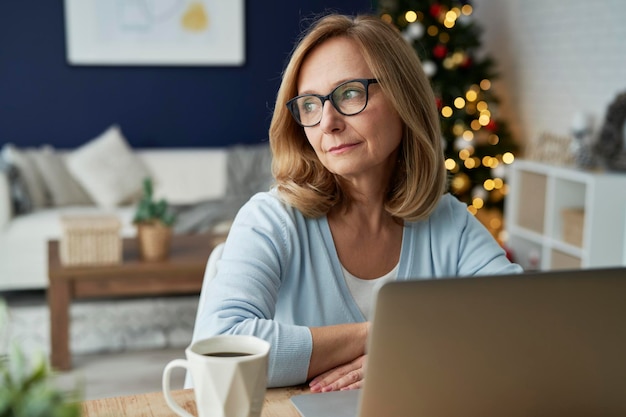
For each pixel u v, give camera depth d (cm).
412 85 139
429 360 91
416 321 89
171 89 614
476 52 641
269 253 138
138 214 381
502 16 610
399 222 150
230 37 616
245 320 125
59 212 516
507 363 93
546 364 94
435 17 571
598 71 492
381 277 146
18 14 578
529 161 509
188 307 469
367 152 136
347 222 146
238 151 579
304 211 143
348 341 125
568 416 98
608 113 460
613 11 475
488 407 95
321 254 144
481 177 564
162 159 573
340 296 143
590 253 430
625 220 430
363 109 135
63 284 364
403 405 92
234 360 89
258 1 620
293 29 629
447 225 153
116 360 385
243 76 625
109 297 486
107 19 593
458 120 561
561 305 92
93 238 366
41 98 590
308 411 109
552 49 545
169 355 393
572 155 473
